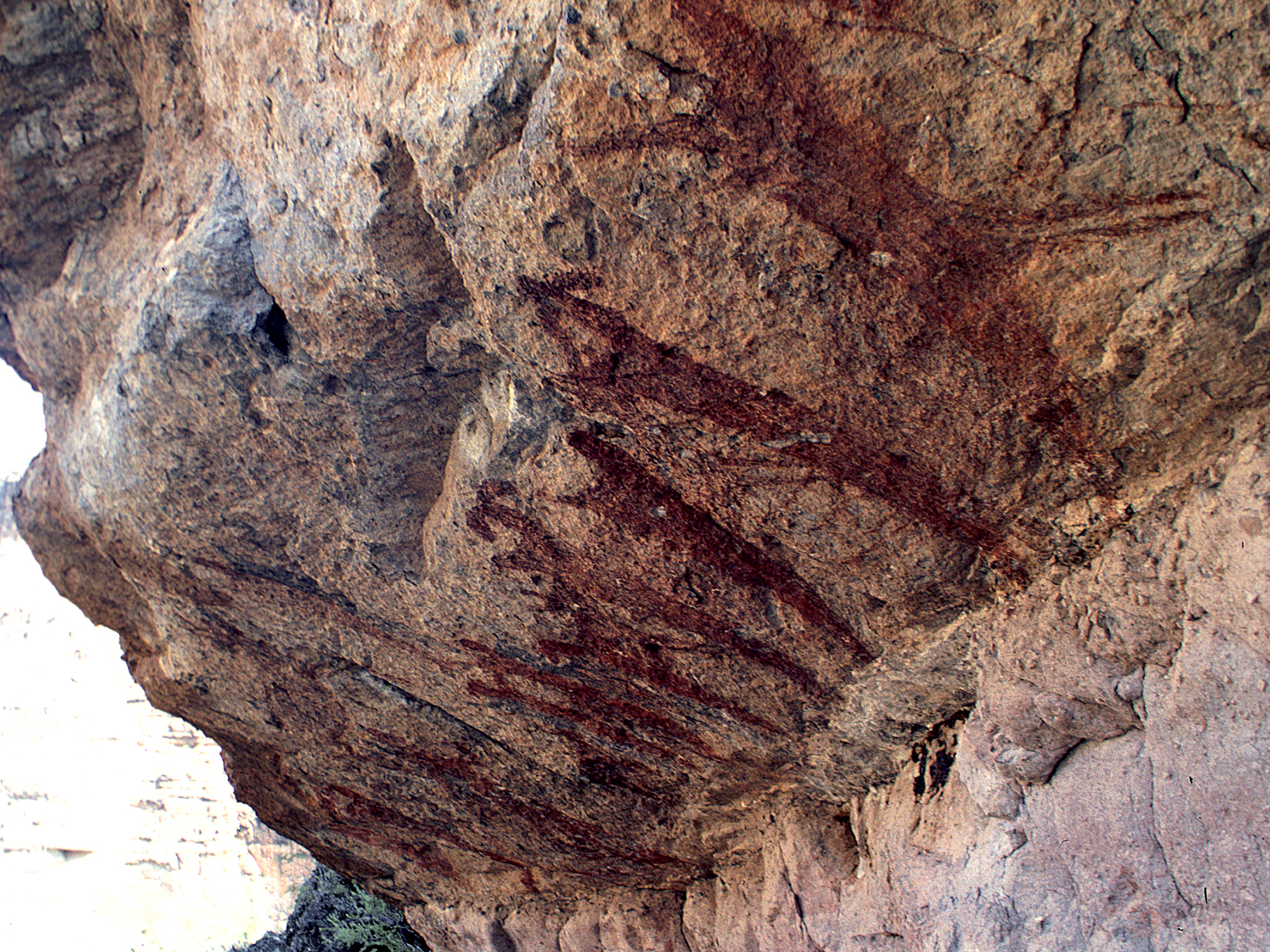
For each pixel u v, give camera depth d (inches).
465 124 60.8
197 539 108.0
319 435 92.6
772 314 60.9
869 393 63.0
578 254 62.7
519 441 81.4
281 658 124.0
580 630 96.3
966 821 82.1
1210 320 51.6
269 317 86.3
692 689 97.3
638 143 56.0
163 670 139.3
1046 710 70.1
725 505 76.9
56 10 93.5
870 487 69.8
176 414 96.0
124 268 101.0
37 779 578.9
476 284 70.4
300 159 75.7
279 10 72.5
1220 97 45.2
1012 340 56.9
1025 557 69.5
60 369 120.6
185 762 594.2
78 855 570.9
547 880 146.7
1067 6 45.3
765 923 114.0
